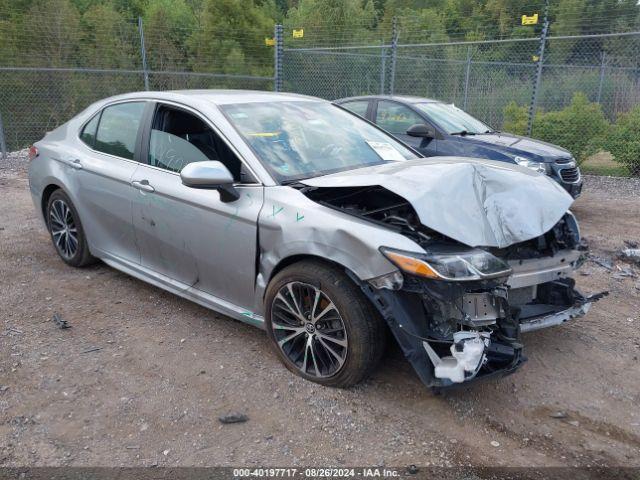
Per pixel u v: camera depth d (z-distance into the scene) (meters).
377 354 3.14
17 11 16.03
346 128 4.42
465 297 2.91
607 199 9.65
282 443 2.86
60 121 16.09
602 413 3.22
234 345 3.82
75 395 3.24
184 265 4.02
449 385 2.86
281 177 3.59
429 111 8.49
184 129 4.08
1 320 4.15
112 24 16.12
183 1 27.17
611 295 5.00
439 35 18.91
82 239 4.98
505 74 14.93
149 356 3.68
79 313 4.30
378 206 3.71
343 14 25.61
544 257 3.51
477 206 3.21
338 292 3.09
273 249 3.38
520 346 3.03
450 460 2.76
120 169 4.39
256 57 17.92
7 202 8.02
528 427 3.05
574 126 11.84
